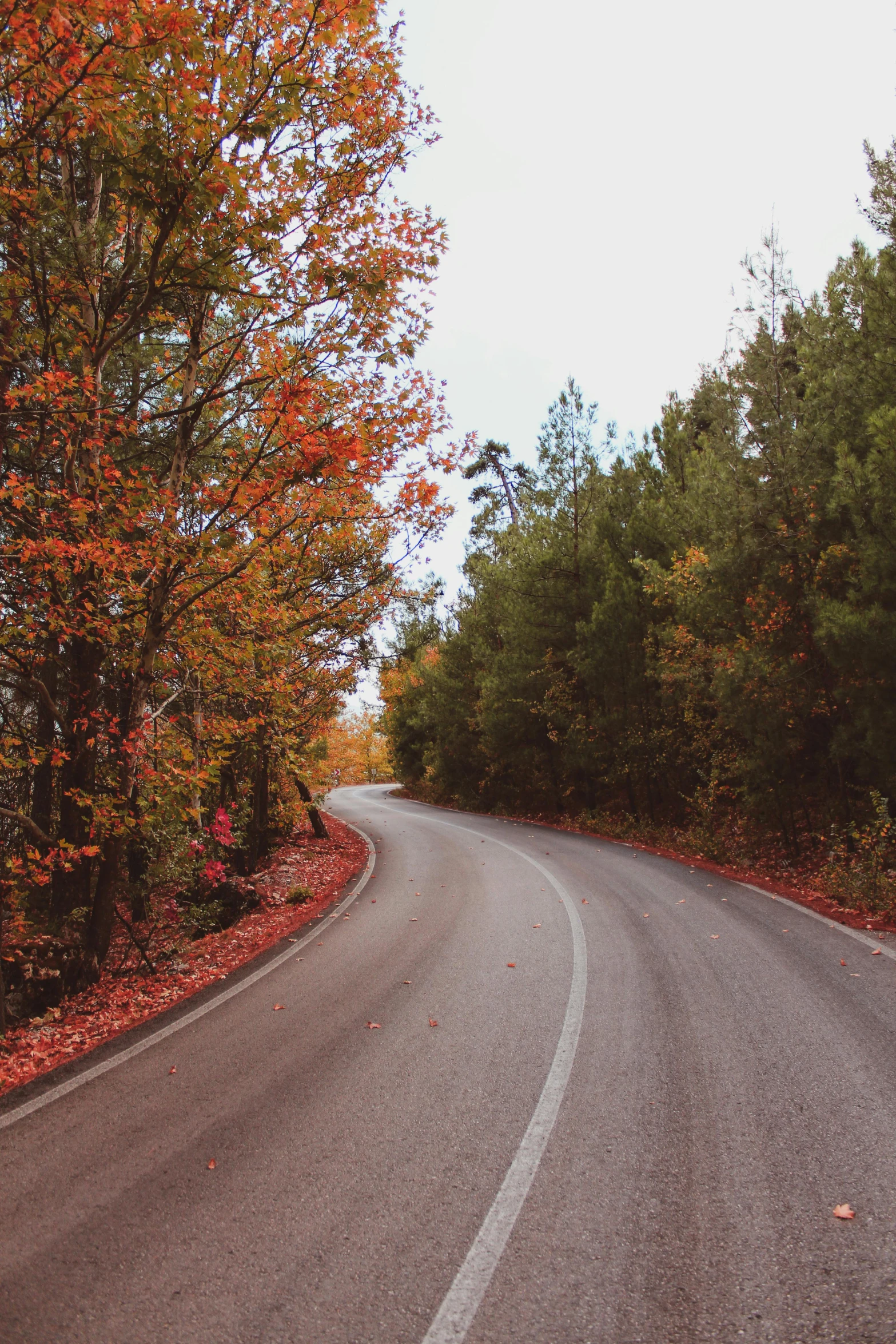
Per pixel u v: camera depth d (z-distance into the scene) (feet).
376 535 37.47
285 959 27.84
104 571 24.06
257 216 22.34
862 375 35.68
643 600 63.87
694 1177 11.69
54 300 25.26
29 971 23.07
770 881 37.42
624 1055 16.58
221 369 30.78
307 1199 11.64
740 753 46.55
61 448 26.94
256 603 29.66
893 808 37.04
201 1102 15.47
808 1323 8.56
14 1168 13.11
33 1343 8.77
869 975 21.20
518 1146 12.97
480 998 21.09
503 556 91.35
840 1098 13.96
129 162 20.47
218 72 19.90
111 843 26.78
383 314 25.34
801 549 37.78
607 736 68.74
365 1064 16.94
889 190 32.27
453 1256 10.08
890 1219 10.33
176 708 40.78
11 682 30.40
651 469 67.05
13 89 18.67
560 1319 8.85
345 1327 8.86
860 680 34.40
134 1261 10.27
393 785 203.21
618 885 37.86
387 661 49.55
